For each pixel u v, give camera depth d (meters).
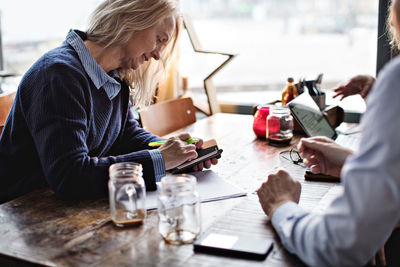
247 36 4.23
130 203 1.25
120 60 1.67
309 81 2.31
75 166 1.38
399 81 0.84
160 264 1.05
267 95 3.36
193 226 1.17
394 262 1.67
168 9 1.58
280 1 4.43
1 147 1.60
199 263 1.06
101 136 1.69
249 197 1.45
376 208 0.85
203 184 1.54
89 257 1.09
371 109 0.87
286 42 4.46
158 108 2.38
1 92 2.89
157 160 1.49
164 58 1.88
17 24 3.37
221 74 3.80
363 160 0.87
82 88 1.50
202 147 1.71
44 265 1.06
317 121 2.08
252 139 2.15
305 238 0.99
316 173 1.50
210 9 3.60
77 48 1.57
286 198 1.24
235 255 1.09
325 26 4.09
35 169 1.60
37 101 1.44
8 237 1.19
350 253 0.89
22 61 3.44
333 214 0.91
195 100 2.93
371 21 2.68
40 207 1.38
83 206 1.38
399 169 0.83
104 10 1.58
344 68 3.80
